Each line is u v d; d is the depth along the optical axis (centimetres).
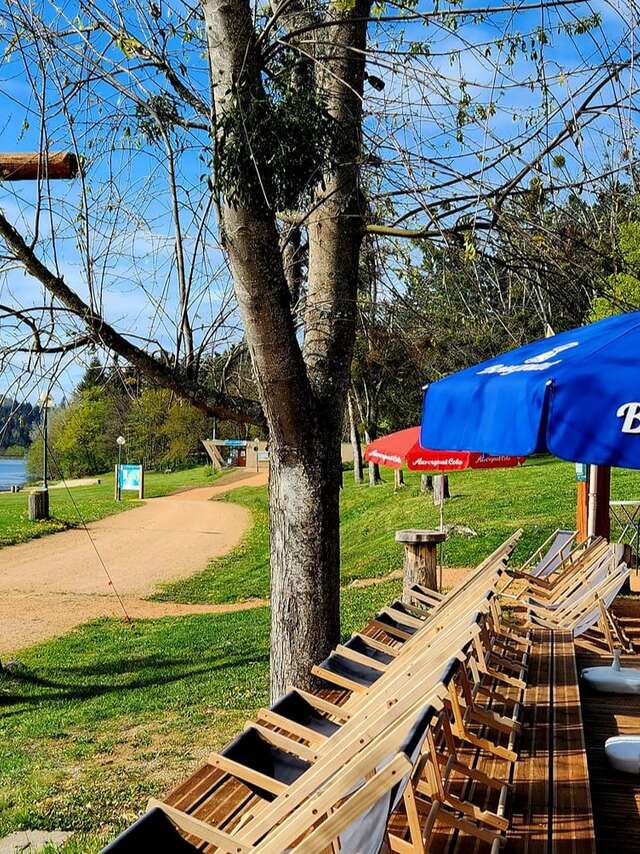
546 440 347
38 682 1453
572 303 725
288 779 400
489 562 708
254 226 591
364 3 647
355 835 269
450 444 459
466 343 787
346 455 5997
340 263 691
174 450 4656
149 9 676
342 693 557
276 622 680
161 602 2266
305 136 591
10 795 829
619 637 811
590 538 1074
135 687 1366
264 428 696
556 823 380
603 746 542
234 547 3225
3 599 2303
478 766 440
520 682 565
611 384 336
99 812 755
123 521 4072
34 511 3806
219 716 1114
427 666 392
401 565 2219
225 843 307
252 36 583
